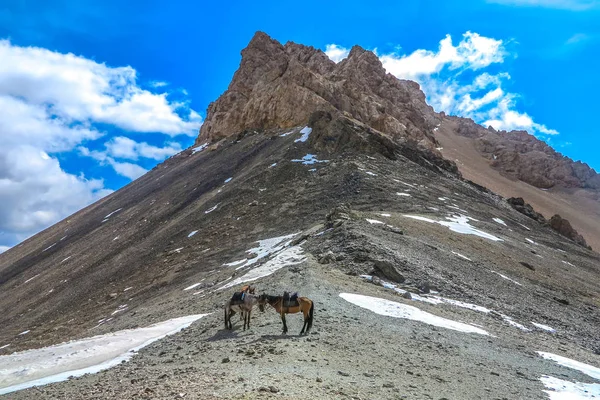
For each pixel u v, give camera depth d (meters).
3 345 50.72
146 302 46.22
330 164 86.88
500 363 18.03
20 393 13.20
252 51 165.12
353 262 33.09
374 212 57.41
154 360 15.77
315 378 11.95
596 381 18.17
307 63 160.00
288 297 17.88
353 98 130.38
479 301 32.56
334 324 19.22
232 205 80.38
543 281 49.00
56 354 19.42
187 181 116.38
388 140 100.00
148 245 77.94
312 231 46.22
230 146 131.62
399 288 30.12
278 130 125.31
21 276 99.19
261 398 9.55
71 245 108.25
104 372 14.88
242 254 53.19
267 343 15.81
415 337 19.44
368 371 13.78
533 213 108.31
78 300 63.97
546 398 14.21
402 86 179.25
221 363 13.28
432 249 42.59
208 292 34.72
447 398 12.18
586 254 81.94
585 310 41.94
